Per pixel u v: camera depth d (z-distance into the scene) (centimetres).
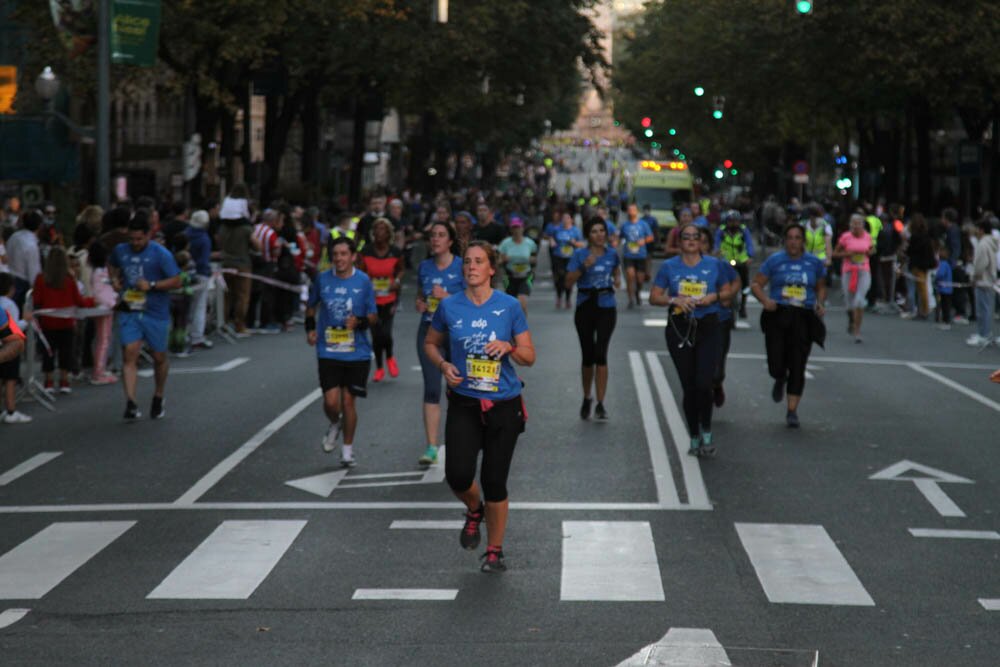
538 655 1109
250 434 2219
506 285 3294
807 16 6469
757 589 1325
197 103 5375
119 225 2897
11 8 5434
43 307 2616
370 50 6272
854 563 1438
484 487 1384
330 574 1376
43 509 1692
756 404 2562
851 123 9025
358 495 1761
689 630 1180
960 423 2397
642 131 14225
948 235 4372
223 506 1698
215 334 3828
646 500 1733
